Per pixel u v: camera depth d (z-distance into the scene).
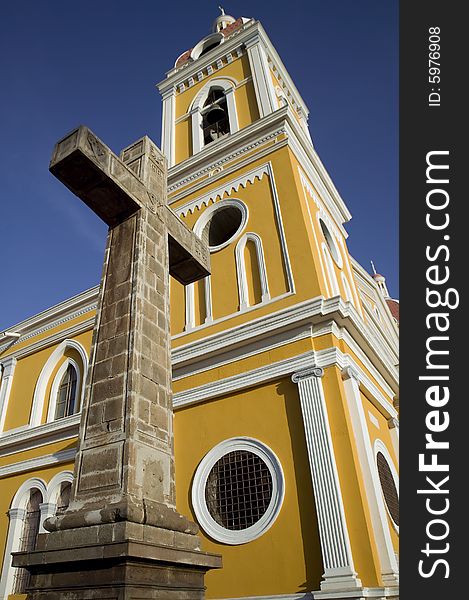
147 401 5.95
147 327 6.54
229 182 14.50
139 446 5.49
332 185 16.70
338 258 15.43
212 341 11.82
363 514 8.66
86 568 4.50
